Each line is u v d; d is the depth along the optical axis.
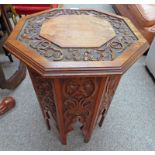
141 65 1.63
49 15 0.91
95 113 0.86
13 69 1.52
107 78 0.70
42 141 1.05
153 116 1.21
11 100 1.20
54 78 0.66
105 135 1.09
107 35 0.79
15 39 0.75
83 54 0.69
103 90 0.75
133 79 1.48
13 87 1.33
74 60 0.66
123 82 1.45
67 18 0.89
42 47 0.71
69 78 0.69
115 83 0.86
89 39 0.75
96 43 0.73
